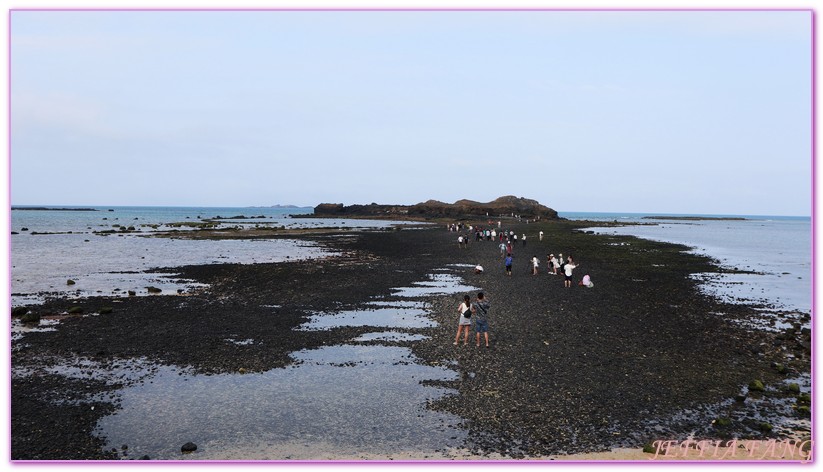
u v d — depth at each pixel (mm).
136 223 131625
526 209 179250
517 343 19453
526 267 44219
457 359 17531
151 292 31172
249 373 16328
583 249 62406
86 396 14398
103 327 22297
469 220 159625
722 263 50875
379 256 53938
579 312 25109
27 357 18016
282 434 11984
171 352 18594
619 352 18391
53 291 31688
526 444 11312
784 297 31469
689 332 21562
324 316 24500
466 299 19453
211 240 77000
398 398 14094
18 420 12812
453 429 12125
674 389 14727
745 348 19203
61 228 105688
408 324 22750
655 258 53281
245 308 26438
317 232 98438
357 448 11211
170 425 12523
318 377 15883
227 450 11211
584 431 11953
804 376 16078
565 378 15555
